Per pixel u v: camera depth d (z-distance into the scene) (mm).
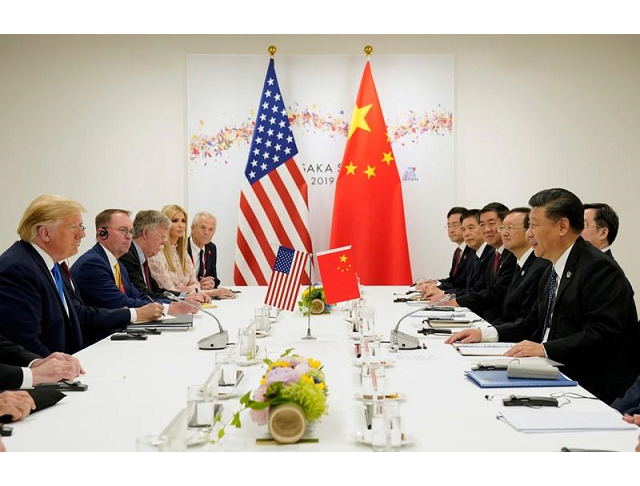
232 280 7707
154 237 5145
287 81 7637
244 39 7617
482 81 7637
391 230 7363
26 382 2357
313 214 7723
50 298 3191
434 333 3572
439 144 7648
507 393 2277
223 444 1764
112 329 3795
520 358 2775
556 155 7660
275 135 7367
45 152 7664
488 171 7688
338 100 7645
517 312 4285
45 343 3191
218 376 2273
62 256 3271
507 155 7664
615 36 7555
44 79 7629
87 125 7660
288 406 1765
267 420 1791
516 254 4602
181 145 7684
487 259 5758
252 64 7617
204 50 7629
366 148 7355
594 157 7641
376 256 7363
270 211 7328
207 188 7684
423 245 7711
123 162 7680
